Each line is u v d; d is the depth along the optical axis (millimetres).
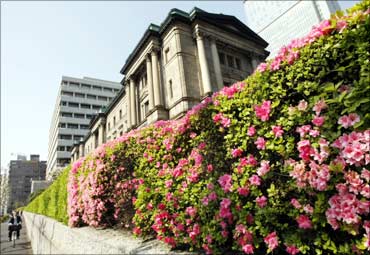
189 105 23922
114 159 6934
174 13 26625
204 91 24781
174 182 4488
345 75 2604
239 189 3213
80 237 7297
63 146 86688
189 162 4301
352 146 2301
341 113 2430
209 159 3984
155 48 28844
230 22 30516
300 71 2947
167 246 4340
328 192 2508
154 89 27328
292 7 132625
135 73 33719
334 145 2430
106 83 100250
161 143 5254
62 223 10680
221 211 3365
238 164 3406
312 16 121938
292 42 3254
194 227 3811
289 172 2771
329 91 2605
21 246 22062
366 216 2369
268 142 3070
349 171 2330
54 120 102250
